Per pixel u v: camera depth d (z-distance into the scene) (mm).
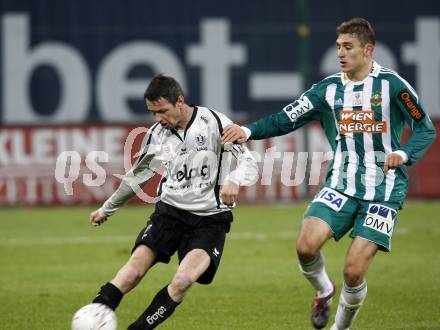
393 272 42031
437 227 59375
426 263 44812
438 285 38344
